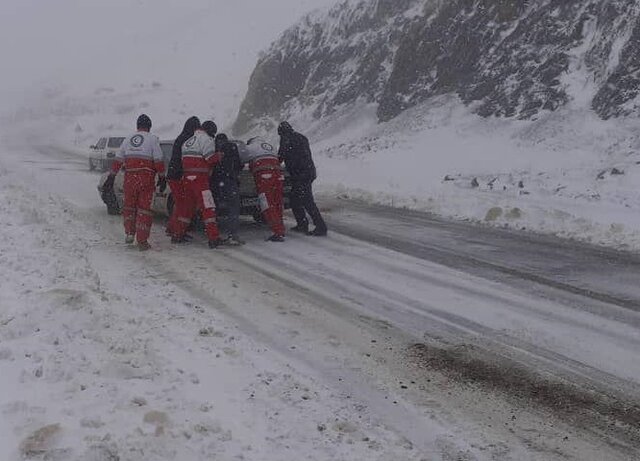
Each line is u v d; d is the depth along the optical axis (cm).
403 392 452
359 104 2722
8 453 317
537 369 494
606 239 957
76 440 333
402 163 1858
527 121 1855
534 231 1044
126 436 343
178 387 425
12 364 419
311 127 2838
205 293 674
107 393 395
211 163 905
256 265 806
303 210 1029
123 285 683
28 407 364
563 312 625
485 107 2034
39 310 498
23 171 2216
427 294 684
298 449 362
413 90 2405
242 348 516
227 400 415
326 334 561
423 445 382
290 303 647
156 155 895
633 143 1498
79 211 1213
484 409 430
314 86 3111
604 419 420
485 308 637
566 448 384
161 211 1080
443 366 498
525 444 388
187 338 524
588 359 513
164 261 817
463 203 1257
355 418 409
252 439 367
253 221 1162
